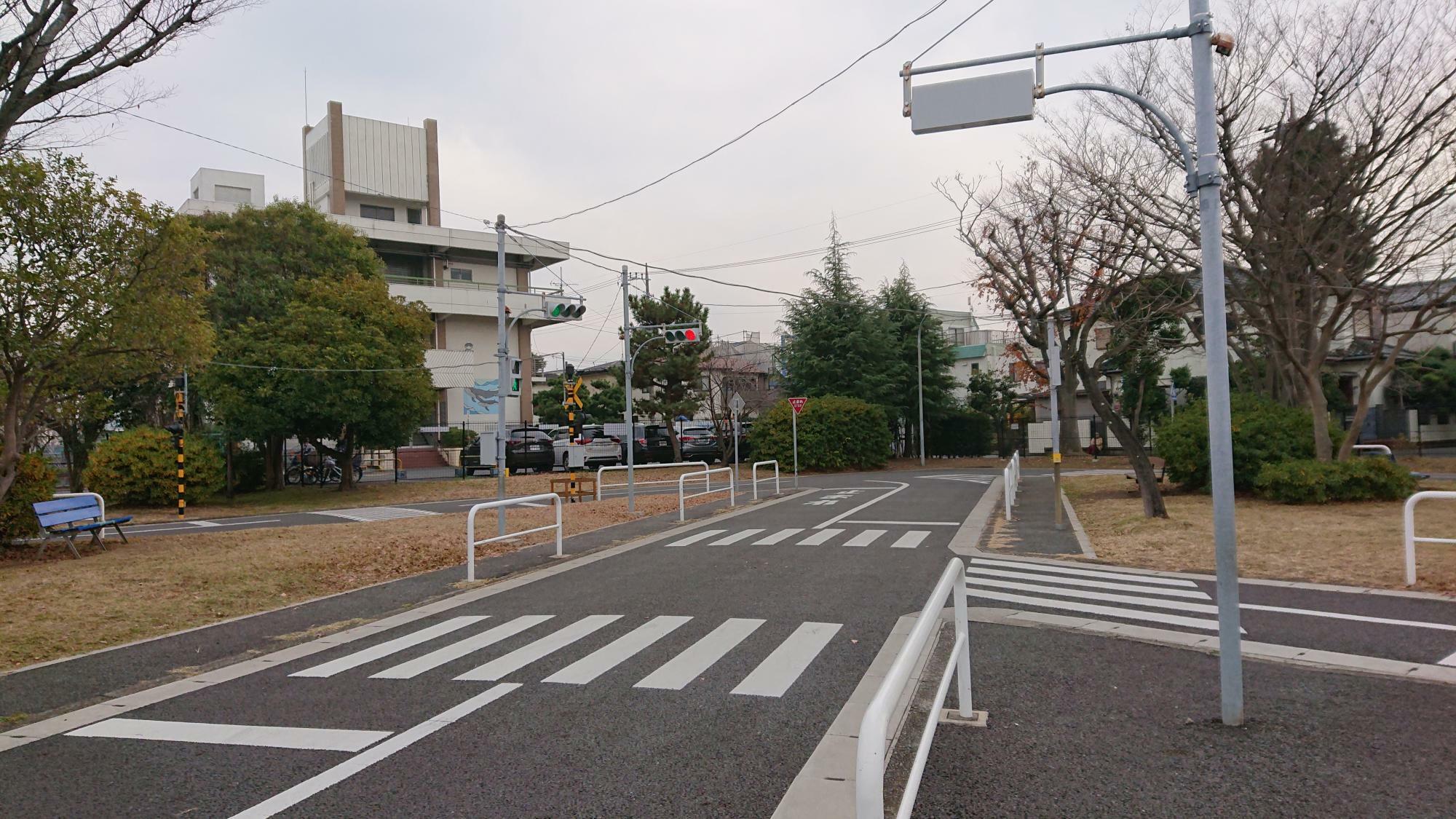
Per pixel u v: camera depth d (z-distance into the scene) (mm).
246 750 5113
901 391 45281
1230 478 5230
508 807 4188
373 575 12102
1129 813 3973
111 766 4906
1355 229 17625
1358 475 16688
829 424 37594
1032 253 20812
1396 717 5301
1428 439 36938
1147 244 20156
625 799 4246
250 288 31359
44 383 13734
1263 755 4691
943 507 20016
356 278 30516
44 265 12883
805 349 42812
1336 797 4129
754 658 6867
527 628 8352
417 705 5934
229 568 11742
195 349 14594
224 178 49156
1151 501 15359
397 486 32156
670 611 8836
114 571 11633
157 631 8719
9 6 11820
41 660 7625
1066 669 6496
